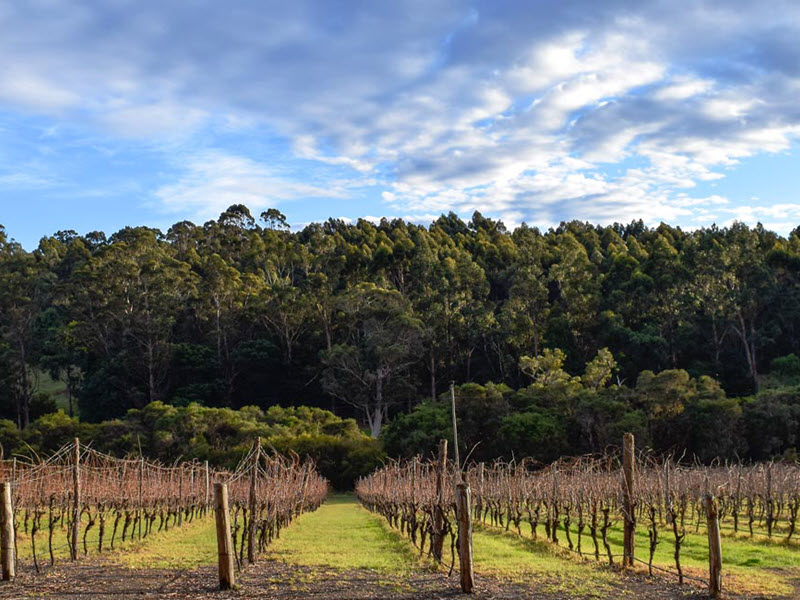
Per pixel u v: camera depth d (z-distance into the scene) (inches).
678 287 3102.9
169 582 459.8
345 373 2930.6
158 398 3038.9
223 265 3344.0
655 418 2153.1
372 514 1272.1
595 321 3161.9
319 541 722.2
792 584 454.6
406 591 427.8
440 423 2186.3
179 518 1010.7
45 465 762.2
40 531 820.6
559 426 2127.2
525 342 3203.7
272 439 2242.9
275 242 4320.9
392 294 3031.5
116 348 3196.4
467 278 3395.7
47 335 3412.9
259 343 3208.7
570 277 3284.9
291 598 409.4
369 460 2210.9
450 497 672.4
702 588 434.3
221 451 2190.0
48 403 3189.0
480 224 5723.4
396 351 2839.6
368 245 4468.5
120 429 2250.2
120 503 888.3
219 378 3129.9
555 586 440.1
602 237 4795.8
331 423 2507.4
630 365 2974.9
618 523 909.2
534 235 4726.9
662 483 1003.3
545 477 940.0
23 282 3380.9
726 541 732.0
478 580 460.8
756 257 3024.1
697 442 2101.4
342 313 3282.5
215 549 645.9
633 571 494.0
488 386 2305.6
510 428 2117.4
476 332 3201.3
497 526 946.7
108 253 3417.8
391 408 3166.8
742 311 2962.6
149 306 3149.6
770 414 2054.6
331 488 2228.1
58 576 489.1
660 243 3302.2
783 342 2994.6
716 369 2906.0
